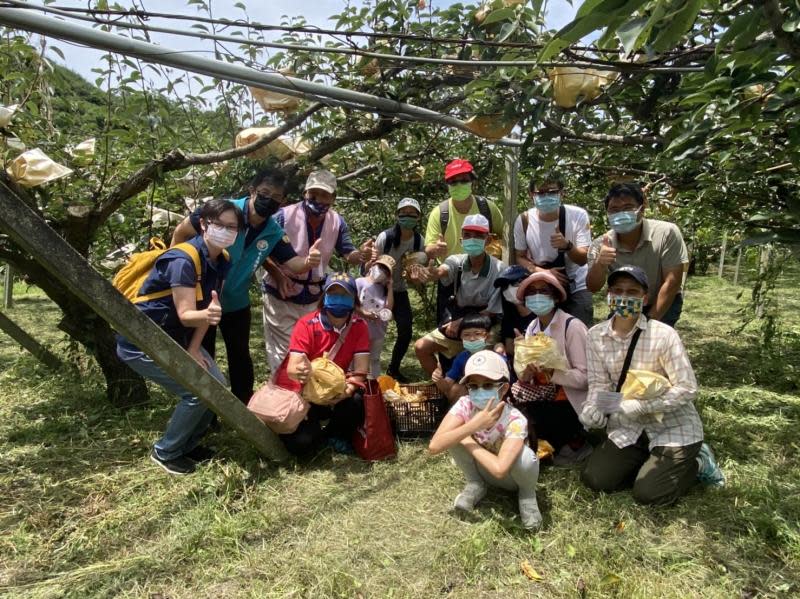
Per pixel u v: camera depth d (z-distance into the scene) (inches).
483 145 276.2
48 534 117.4
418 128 233.8
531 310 146.6
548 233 177.6
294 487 136.9
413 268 185.5
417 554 111.1
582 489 133.3
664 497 123.6
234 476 135.1
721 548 110.3
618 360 132.6
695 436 126.3
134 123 193.3
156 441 154.8
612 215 146.7
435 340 178.7
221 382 143.6
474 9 159.3
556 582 102.5
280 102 179.6
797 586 100.0
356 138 211.5
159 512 124.7
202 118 235.8
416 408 163.8
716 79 83.7
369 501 130.3
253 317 376.5
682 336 308.0
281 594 100.0
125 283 138.6
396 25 164.6
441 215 195.5
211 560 109.3
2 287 450.3
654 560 108.0
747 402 188.4
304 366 145.5
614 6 50.6
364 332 157.5
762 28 63.7
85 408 188.4
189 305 131.6
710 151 136.9
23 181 146.9
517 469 117.8
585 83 129.5
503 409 124.6
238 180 232.4
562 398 149.9
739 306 403.9
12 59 176.2
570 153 246.7
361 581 103.7
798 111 92.4
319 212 171.6
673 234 151.9
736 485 130.3
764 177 171.5
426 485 137.3
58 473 142.6
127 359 136.3
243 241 148.7
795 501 123.1
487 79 128.3
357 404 153.0
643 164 250.7
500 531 117.0
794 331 303.0
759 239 108.0
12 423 176.2
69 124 200.2
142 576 104.6
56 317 360.5
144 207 213.3
